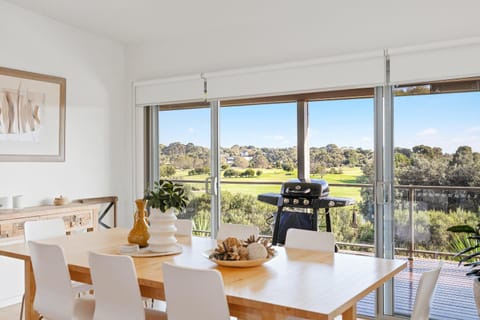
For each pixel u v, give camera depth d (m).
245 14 4.04
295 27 4.05
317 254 2.59
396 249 3.63
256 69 4.18
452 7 3.37
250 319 1.83
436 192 3.47
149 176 5.00
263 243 2.43
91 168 4.67
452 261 3.40
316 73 3.88
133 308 2.06
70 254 2.58
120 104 5.03
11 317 3.51
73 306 2.31
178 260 2.42
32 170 4.08
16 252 2.68
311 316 1.60
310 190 4.09
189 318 1.85
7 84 3.87
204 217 4.68
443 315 3.42
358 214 4.00
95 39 4.73
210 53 4.55
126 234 3.25
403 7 3.56
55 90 4.30
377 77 3.60
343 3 3.73
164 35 4.71
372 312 3.73
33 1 3.82
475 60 3.23
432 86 3.48
